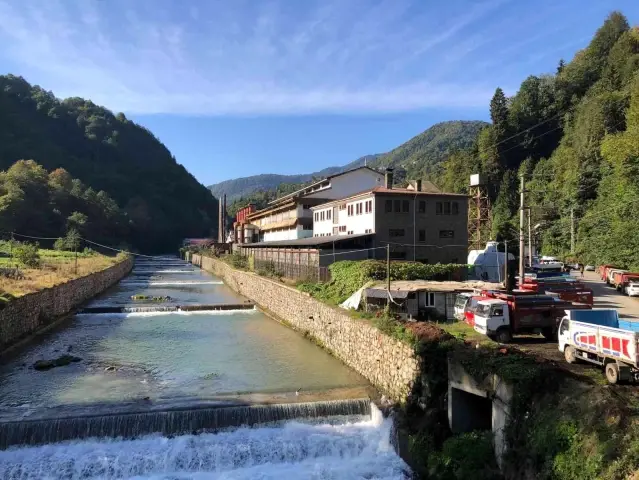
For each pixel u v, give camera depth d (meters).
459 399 18.14
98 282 62.47
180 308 48.78
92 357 30.42
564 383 14.04
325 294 36.62
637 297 39.22
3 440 18.09
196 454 18.11
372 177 72.62
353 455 19.16
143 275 96.81
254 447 18.62
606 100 84.31
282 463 18.45
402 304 29.25
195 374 26.70
